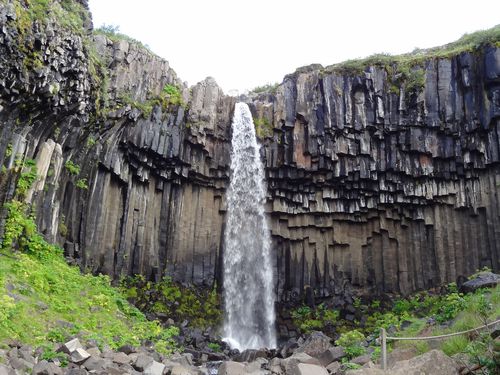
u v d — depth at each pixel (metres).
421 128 23.23
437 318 12.76
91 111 17.55
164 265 22.05
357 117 23.72
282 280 24.12
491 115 21.75
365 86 23.95
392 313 21.83
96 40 19.56
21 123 14.67
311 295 23.86
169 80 22.84
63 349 10.20
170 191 23.05
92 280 16.48
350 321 22.88
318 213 24.56
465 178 22.80
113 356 10.83
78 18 17.05
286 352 16.59
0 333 10.05
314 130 23.75
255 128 24.41
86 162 18.47
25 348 9.96
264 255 24.22
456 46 24.61
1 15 12.87
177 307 21.28
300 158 23.77
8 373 8.33
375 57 24.72
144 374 10.45
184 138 22.77
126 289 19.97
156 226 22.23
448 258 22.53
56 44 14.86
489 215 21.83
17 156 14.36
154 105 21.67
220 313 22.52
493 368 7.69
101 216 19.31
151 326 15.98
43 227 15.60
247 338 22.92
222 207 24.09
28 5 14.05
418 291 22.84
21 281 12.68
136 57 21.06
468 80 22.61
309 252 24.66
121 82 19.95
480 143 22.22
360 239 24.50
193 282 22.66
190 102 23.22
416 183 23.42
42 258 14.74
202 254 23.27
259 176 24.27
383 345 9.28
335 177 23.70
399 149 23.47
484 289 14.28
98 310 14.39
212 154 23.77
